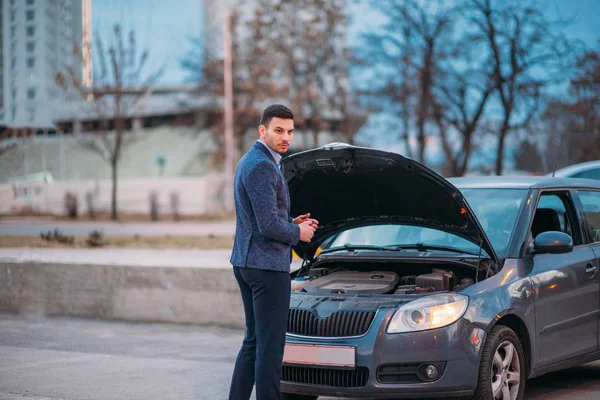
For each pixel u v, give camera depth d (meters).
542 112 22.94
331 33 40.94
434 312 4.93
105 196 47.72
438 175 5.15
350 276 5.73
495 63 23.72
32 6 35.47
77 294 10.29
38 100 35.41
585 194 6.48
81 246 15.18
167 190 48.03
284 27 42.28
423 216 5.77
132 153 54.75
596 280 6.10
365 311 5.02
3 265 10.66
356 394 4.93
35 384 6.52
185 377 6.81
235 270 4.92
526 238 5.66
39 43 35.31
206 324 9.61
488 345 5.00
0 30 35.75
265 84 43.38
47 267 10.43
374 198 5.78
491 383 4.98
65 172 50.06
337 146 5.22
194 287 9.65
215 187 45.00
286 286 4.83
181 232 23.06
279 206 4.81
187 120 49.62
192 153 55.31
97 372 7.02
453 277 5.50
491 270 5.39
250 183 4.71
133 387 6.41
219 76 44.84
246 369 4.99
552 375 6.71
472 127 25.44
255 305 4.81
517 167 25.58
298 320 5.18
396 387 4.86
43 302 10.45
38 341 8.66
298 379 5.14
